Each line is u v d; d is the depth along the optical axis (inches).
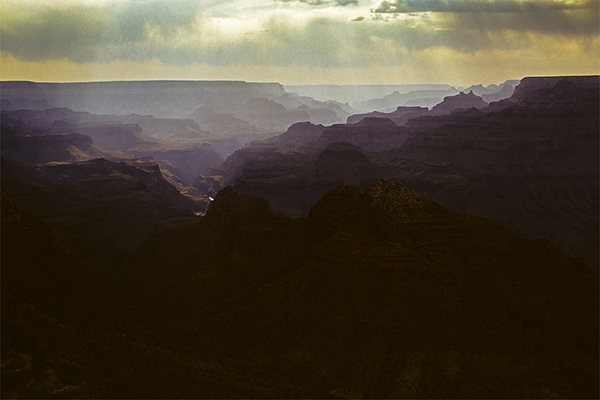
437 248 3526.1
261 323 3390.7
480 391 2723.9
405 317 3068.4
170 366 2952.8
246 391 2817.4
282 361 3090.6
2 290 3233.3
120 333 3186.5
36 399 2349.9
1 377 2346.2
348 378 2893.7
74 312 3329.2
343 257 3474.4
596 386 2778.1
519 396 2684.5
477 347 2906.0
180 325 3457.2
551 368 2844.5
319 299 3329.2
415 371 2824.8
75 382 2536.9
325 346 3083.2
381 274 3289.9
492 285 3331.7
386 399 2748.5
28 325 2901.1
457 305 3083.2
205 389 2785.4
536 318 3193.9
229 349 3238.2
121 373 2751.0
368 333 3053.6
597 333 3196.4
